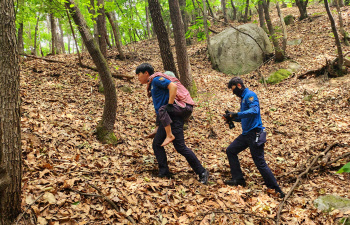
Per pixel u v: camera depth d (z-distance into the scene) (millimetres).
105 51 8250
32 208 2174
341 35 11078
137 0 17328
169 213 2586
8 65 1820
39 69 7699
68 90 6590
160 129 3314
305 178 3689
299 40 12242
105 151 3895
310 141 5121
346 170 843
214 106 7426
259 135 3287
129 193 2740
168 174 3406
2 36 1771
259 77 9852
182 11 16375
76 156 3385
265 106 7484
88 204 2445
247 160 4422
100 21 8086
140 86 8328
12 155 1896
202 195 2996
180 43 7000
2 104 1819
